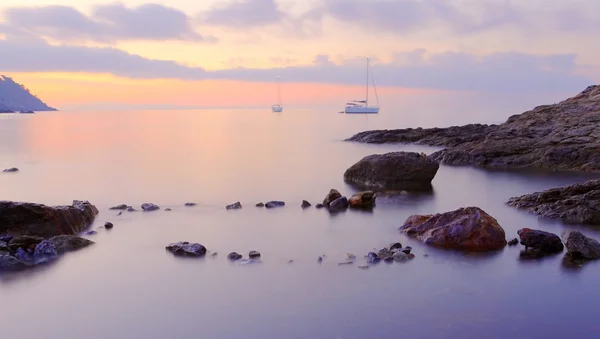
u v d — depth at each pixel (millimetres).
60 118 137750
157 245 15789
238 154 44156
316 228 18000
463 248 15492
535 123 43625
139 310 11055
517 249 15352
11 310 11109
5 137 63656
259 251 15188
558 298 11609
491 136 41781
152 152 45438
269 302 11422
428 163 27344
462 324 10352
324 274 13195
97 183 27984
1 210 15914
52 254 14664
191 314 10836
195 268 13672
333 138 64750
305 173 32125
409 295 11797
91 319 10656
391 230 17781
